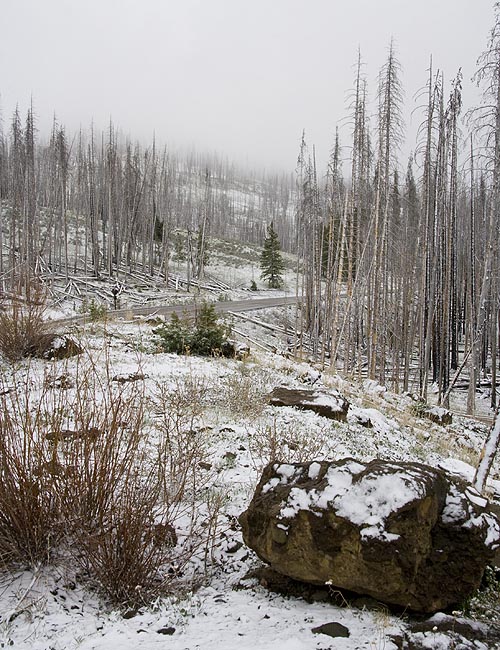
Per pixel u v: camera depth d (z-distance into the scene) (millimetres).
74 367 9227
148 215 56469
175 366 12148
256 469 6402
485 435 16875
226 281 56656
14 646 3148
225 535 4711
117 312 25750
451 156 23188
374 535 3473
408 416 14906
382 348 23781
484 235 26312
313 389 12422
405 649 3123
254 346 23375
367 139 23906
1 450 4035
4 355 9828
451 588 3637
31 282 11281
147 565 3963
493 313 23984
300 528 3746
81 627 3406
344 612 3572
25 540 3969
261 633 3289
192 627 3402
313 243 33656
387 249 24094
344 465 4070
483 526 3787
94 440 4199
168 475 5121
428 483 3730
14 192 37844
